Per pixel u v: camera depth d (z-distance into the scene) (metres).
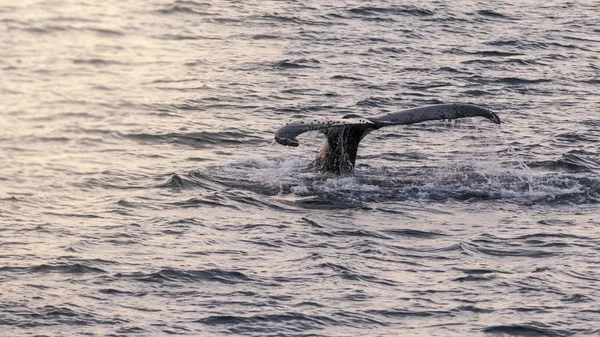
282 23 144.25
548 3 165.88
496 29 145.25
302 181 75.62
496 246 63.03
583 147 90.81
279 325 50.88
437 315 52.47
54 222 65.56
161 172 79.25
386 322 51.53
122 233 63.47
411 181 76.44
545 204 71.94
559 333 50.59
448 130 95.94
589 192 74.62
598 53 134.38
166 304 52.88
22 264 57.53
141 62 123.75
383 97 109.25
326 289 55.28
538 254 61.69
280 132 68.06
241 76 117.00
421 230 65.75
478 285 56.41
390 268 58.78
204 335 49.62
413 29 143.00
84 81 114.31
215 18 146.50
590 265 59.88
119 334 49.38
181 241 62.31
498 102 108.44
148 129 93.75
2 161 81.38
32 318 50.66
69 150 85.94
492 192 74.06
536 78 119.44
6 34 137.12
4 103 103.25
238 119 99.19
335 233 64.75
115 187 74.62
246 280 56.22
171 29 141.00
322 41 135.00
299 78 116.50
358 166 81.38
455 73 120.44
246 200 71.00
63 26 141.88
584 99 110.81
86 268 57.19
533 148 90.00
